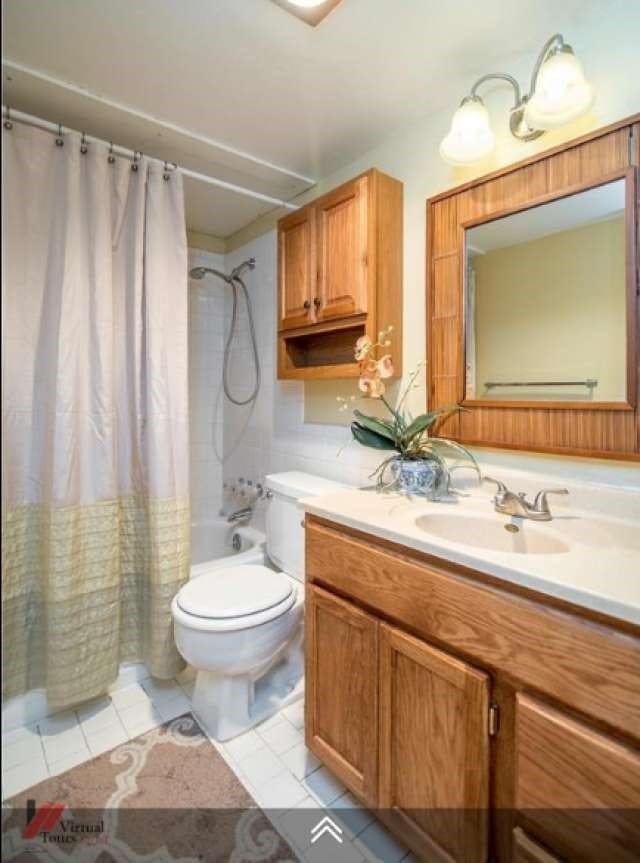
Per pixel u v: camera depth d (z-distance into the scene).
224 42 1.20
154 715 1.56
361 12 1.11
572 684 0.74
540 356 1.23
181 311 1.75
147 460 1.70
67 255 1.47
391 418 1.65
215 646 1.38
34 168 1.43
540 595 0.78
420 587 0.98
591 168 1.12
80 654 1.53
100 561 1.58
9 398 1.42
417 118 1.54
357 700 1.14
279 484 1.85
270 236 2.27
